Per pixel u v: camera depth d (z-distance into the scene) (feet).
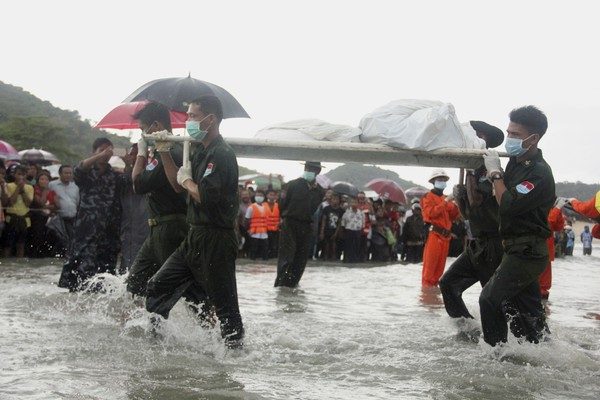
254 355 17.78
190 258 18.24
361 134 21.11
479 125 22.56
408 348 19.36
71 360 16.29
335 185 77.00
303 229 35.81
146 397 13.47
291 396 13.99
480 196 20.45
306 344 19.36
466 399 14.34
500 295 18.35
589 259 97.96
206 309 19.77
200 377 15.28
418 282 41.65
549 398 14.73
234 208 17.92
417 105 21.25
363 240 69.36
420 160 20.54
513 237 18.57
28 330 19.62
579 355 18.53
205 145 18.10
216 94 27.66
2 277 34.42
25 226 48.85
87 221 27.84
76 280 27.73
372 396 14.28
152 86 27.71
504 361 17.93
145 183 20.29
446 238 37.86
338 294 33.76
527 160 18.49
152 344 18.35
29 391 13.41
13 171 50.65
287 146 20.12
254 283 38.11
